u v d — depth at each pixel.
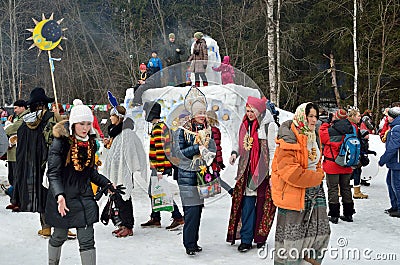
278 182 4.58
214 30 28.53
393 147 7.04
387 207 7.95
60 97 33.03
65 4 33.72
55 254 4.46
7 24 34.94
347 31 24.44
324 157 6.86
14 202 5.89
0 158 8.05
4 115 16.50
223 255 5.36
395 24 23.34
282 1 24.05
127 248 5.64
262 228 5.52
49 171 4.26
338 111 6.94
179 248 5.64
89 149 4.36
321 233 4.57
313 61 26.56
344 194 6.94
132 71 28.84
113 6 33.88
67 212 4.27
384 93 24.14
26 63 34.97
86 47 33.28
